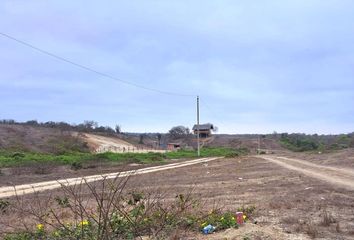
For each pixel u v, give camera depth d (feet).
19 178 89.97
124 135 368.89
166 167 130.62
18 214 29.45
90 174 95.20
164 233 21.94
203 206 34.63
